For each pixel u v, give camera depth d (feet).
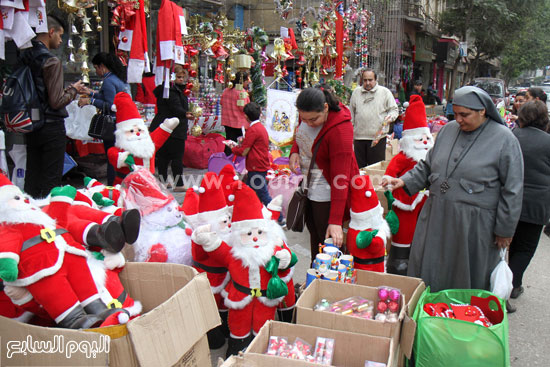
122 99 12.67
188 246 9.75
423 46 88.07
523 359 10.25
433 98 84.94
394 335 7.71
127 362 5.61
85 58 16.46
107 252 7.60
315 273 9.87
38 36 13.69
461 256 9.39
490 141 9.22
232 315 9.03
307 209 11.62
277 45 24.90
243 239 8.84
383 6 44.52
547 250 17.94
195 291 6.72
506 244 9.30
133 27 16.79
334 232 10.30
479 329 7.61
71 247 6.88
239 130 25.54
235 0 34.63
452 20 84.02
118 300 7.35
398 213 13.17
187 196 11.07
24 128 12.71
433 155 10.18
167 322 6.05
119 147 12.62
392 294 8.58
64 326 6.49
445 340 7.74
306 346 7.69
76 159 22.11
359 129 21.02
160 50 17.47
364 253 10.67
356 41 36.29
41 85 13.03
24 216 6.48
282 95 22.02
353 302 8.87
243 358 6.81
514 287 13.28
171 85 19.90
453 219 9.43
